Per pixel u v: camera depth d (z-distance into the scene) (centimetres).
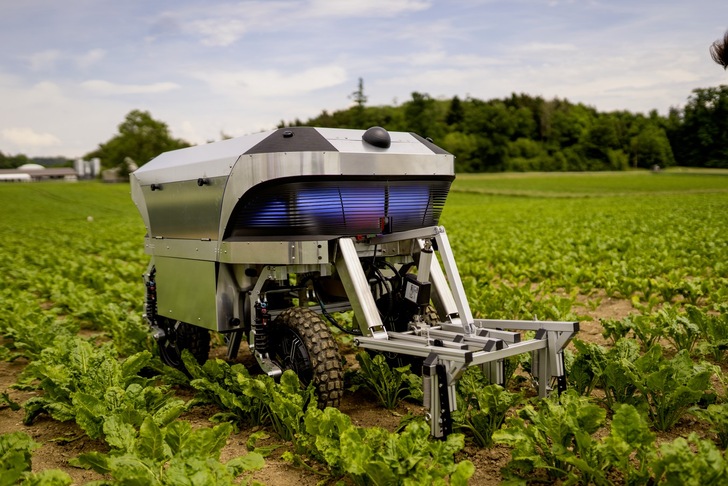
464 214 3712
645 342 640
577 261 1404
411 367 543
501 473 378
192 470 316
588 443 355
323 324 479
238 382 462
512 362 527
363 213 495
